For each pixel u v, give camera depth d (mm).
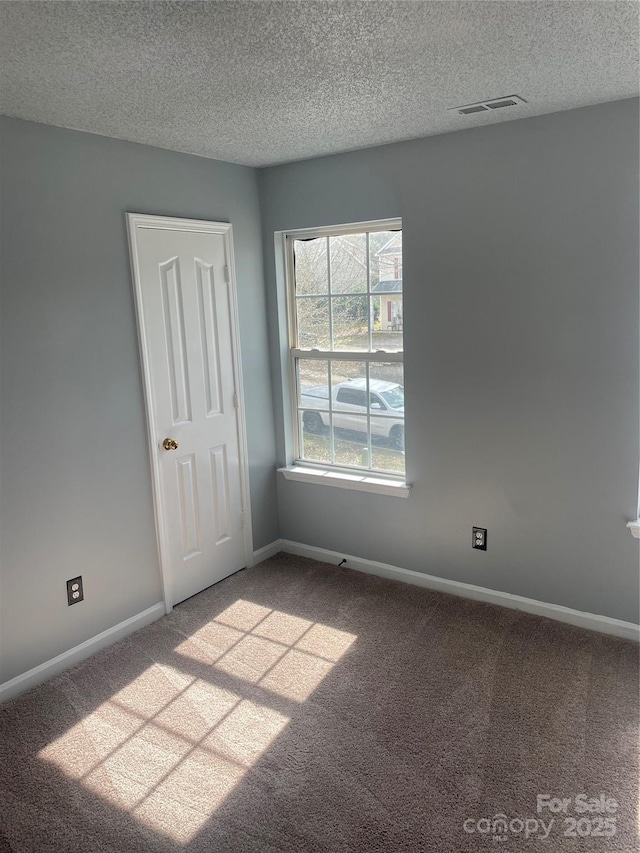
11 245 2512
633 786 2090
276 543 4016
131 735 2416
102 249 2848
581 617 3039
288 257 3768
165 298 3164
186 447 3359
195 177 3262
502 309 2990
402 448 3539
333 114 2578
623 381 2748
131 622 3146
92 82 2100
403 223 3191
